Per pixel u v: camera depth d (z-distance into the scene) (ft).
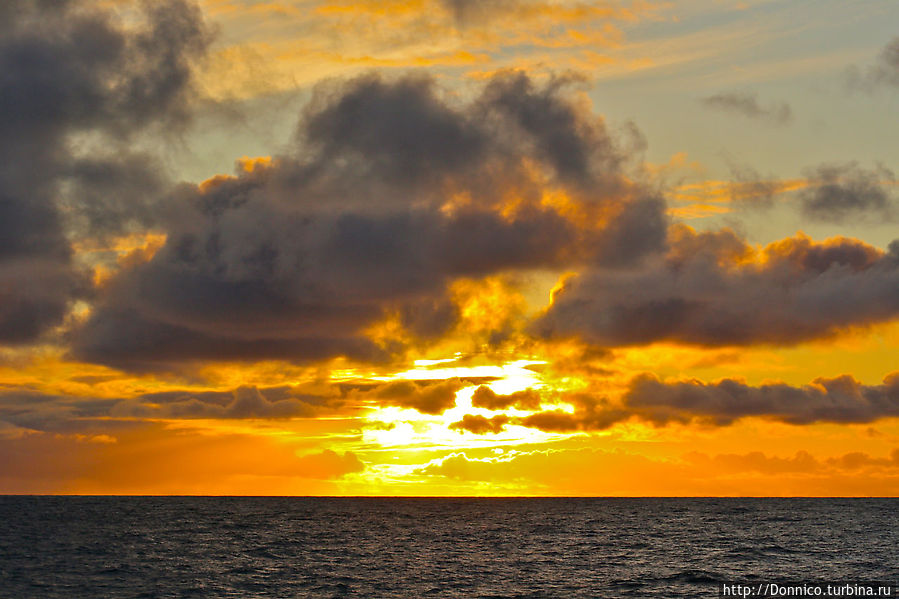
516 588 240.53
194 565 289.94
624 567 291.17
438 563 302.45
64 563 291.17
